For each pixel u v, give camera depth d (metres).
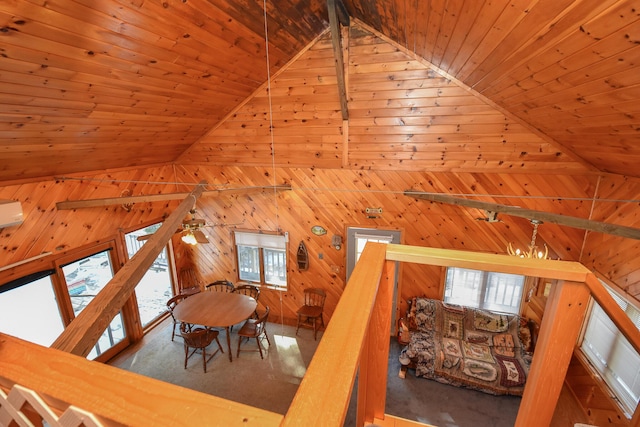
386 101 3.59
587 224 2.47
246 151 4.89
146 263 1.97
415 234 4.71
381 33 3.10
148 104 3.07
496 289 4.73
